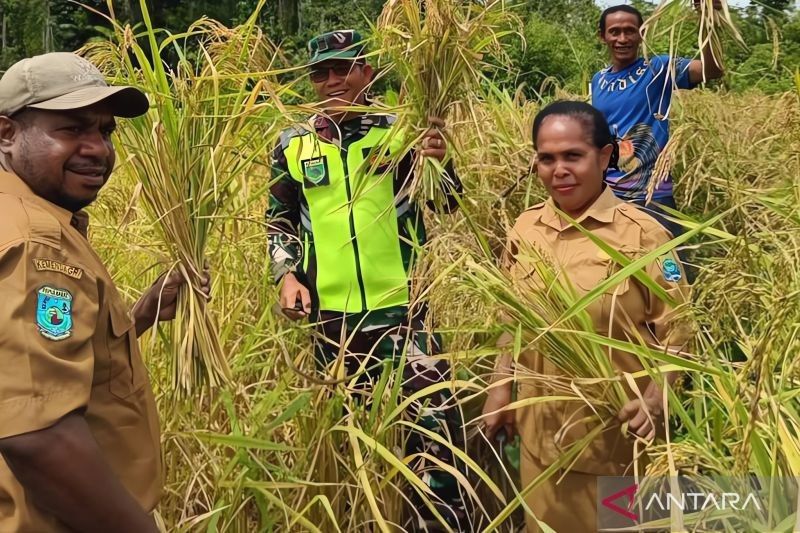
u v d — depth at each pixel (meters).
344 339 2.85
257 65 2.72
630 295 2.36
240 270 3.35
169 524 2.44
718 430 2.10
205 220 2.31
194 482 2.46
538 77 6.39
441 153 2.84
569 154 2.43
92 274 1.62
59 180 1.66
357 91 3.00
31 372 1.43
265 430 2.42
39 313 1.47
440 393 2.86
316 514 2.58
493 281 2.31
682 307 2.24
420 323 3.01
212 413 2.50
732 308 2.24
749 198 2.82
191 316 2.23
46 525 1.57
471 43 2.87
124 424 1.75
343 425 2.58
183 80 2.29
